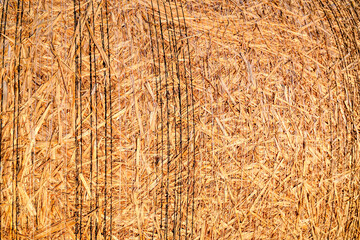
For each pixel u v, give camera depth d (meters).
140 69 1.02
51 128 0.96
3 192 0.95
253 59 1.13
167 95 1.03
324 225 1.21
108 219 1.00
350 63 1.26
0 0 1.02
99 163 0.98
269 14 1.23
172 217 1.04
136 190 1.01
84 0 1.06
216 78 1.08
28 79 0.96
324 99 1.19
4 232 0.96
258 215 1.12
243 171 1.08
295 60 1.18
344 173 1.21
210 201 1.07
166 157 1.02
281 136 1.12
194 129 1.04
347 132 1.21
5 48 0.98
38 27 1.01
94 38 1.02
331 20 1.31
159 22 1.09
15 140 0.94
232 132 1.08
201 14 1.15
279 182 1.12
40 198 0.95
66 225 0.97
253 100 1.10
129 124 1.00
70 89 0.97
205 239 1.08
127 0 1.10
